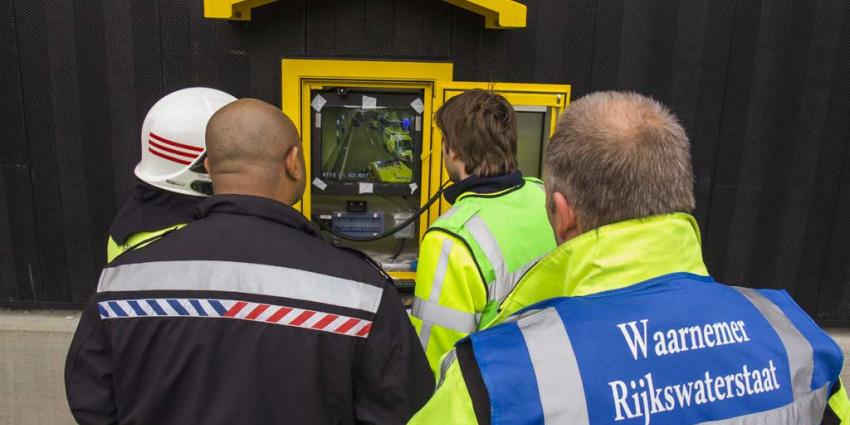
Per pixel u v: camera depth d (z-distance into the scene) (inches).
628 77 117.4
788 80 118.1
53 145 117.3
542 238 66.2
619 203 36.9
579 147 37.9
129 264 46.8
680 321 35.6
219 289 44.9
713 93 118.3
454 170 69.1
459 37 114.3
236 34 112.9
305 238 48.3
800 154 121.2
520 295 40.8
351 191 112.2
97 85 115.0
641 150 36.5
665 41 116.2
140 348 44.7
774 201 122.9
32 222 120.1
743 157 120.9
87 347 46.3
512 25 100.8
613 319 34.9
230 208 48.0
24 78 114.7
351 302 46.0
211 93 72.7
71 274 122.3
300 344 44.7
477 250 61.6
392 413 47.1
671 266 37.7
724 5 115.1
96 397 46.1
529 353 33.4
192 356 44.2
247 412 43.9
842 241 125.6
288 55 111.1
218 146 49.2
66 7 112.3
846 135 120.7
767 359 36.2
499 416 31.9
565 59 116.3
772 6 115.3
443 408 34.3
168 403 44.8
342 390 46.0
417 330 63.2
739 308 37.7
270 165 49.5
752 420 35.0
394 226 116.1
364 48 113.8
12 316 123.3
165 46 113.6
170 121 66.9
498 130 66.0
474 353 33.7
